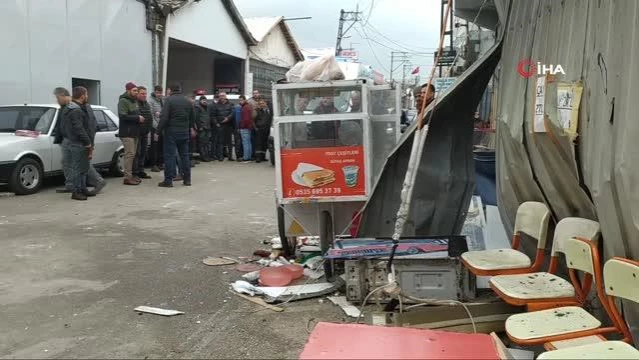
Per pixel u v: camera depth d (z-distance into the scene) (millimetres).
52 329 4324
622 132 3176
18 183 9773
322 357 2230
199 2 20516
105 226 7699
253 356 3924
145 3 16531
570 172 4027
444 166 5297
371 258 4770
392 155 5219
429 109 5094
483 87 5266
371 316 4367
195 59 25422
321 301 4988
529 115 4340
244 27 24516
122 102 11219
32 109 10695
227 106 16797
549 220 4422
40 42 12266
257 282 5469
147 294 5109
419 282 4758
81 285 5312
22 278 5480
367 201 5281
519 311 4176
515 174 4758
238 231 7598
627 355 2781
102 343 4094
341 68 5973
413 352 2270
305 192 5398
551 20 4203
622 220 3297
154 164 13695
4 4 11266
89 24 13906
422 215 5285
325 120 5289
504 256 4453
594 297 3883
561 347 3086
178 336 4238
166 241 6984
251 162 16562
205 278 5574
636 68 3066
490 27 7113
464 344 2346
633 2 3113
